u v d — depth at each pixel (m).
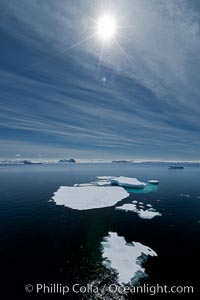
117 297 15.04
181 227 28.58
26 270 17.95
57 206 39.09
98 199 44.66
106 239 24.44
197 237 25.17
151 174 126.50
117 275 17.41
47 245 22.80
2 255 20.50
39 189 58.53
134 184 63.28
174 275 17.41
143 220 31.50
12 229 27.50
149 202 43.62
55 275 17.33
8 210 36.47
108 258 20.05
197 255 20.70
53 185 67.12
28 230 27.11
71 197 46.44
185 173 138.25
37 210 36.41
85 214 34.25
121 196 48.59
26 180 82.62
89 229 27.59
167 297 14.95
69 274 17.44
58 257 20.22
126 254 20.83
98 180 82.56
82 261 19.44
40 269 18.17
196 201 44.88
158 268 18.39
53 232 26.52
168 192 56.06
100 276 17.30
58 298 14.78
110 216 33.34
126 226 28.94
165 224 29.78
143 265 18.88
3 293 15.16
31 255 20.50
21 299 14.58
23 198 45.94
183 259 19.92
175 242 23.73
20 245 22.70
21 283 16.25
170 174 127.44
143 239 24.52
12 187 62.59
